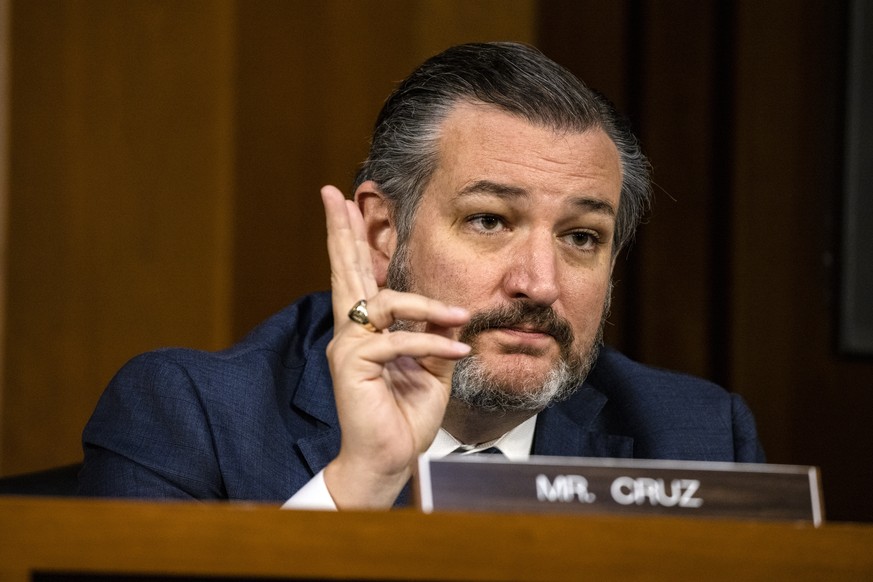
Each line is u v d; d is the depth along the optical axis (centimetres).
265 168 1105
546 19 1185
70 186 1048
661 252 1172
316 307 638
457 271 517
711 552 288
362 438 414
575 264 532
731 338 1157
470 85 533
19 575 274
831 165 1153
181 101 1073
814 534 290
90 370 1046
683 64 1170
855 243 1138
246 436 532
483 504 309
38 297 1034
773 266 1157
